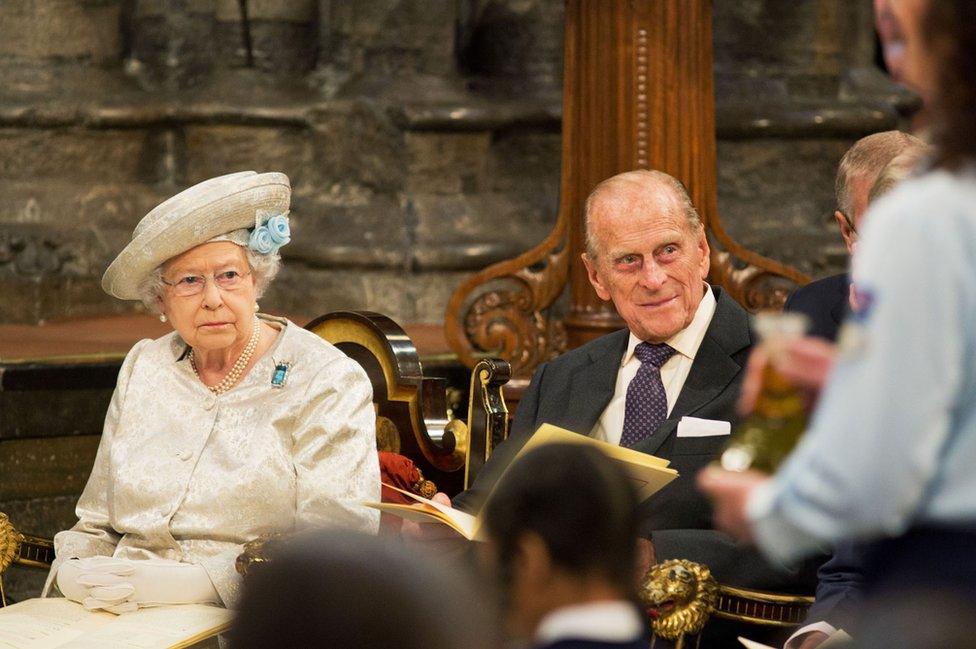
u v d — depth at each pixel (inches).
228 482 315.6
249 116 815.7
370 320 392.2
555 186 834.2
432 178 813.2
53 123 803.4
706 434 322.7
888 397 146.1
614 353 345.7
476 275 505.7
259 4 829.2
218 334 320.2
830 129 820.0
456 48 842.8
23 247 780.6
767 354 164.2
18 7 805.9
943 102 157.3
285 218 328.5
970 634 112.8
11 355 571.8
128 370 338.0
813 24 829.8
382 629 113.8
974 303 147.9
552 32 838.5
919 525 155.9
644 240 329.1
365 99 812.6
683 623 287.6
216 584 304.2
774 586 307.3
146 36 840.3
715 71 823.7
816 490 149.3
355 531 120.3
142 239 315.6
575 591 151.9
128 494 319.9
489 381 373.1
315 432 320.2
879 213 154.9
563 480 151.8
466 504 341.4
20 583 545.0
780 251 799.7
